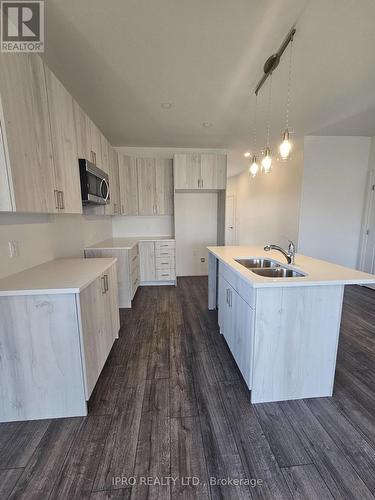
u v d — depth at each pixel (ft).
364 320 9.79
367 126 11.85
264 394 5.57
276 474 4.02
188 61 6.59
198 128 11.72
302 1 4.70
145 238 14.78
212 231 16.16
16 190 4.26
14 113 4.25
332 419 5.14
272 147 15.08
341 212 14.25
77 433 4.81
